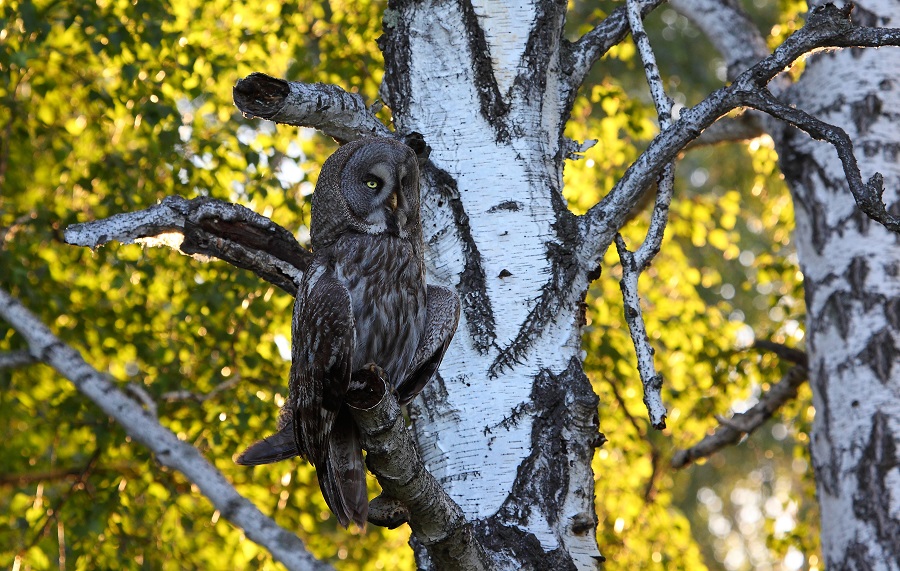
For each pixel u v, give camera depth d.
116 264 13.21
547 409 7.79
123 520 13.50
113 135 14.58
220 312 13.66
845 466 10.27
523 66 8.46
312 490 14.18
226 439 13.17
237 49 14.42
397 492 6.42
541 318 7.96
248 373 13.72
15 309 11.74
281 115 7.99
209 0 14.23
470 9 8.52
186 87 13.27
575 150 8.77
